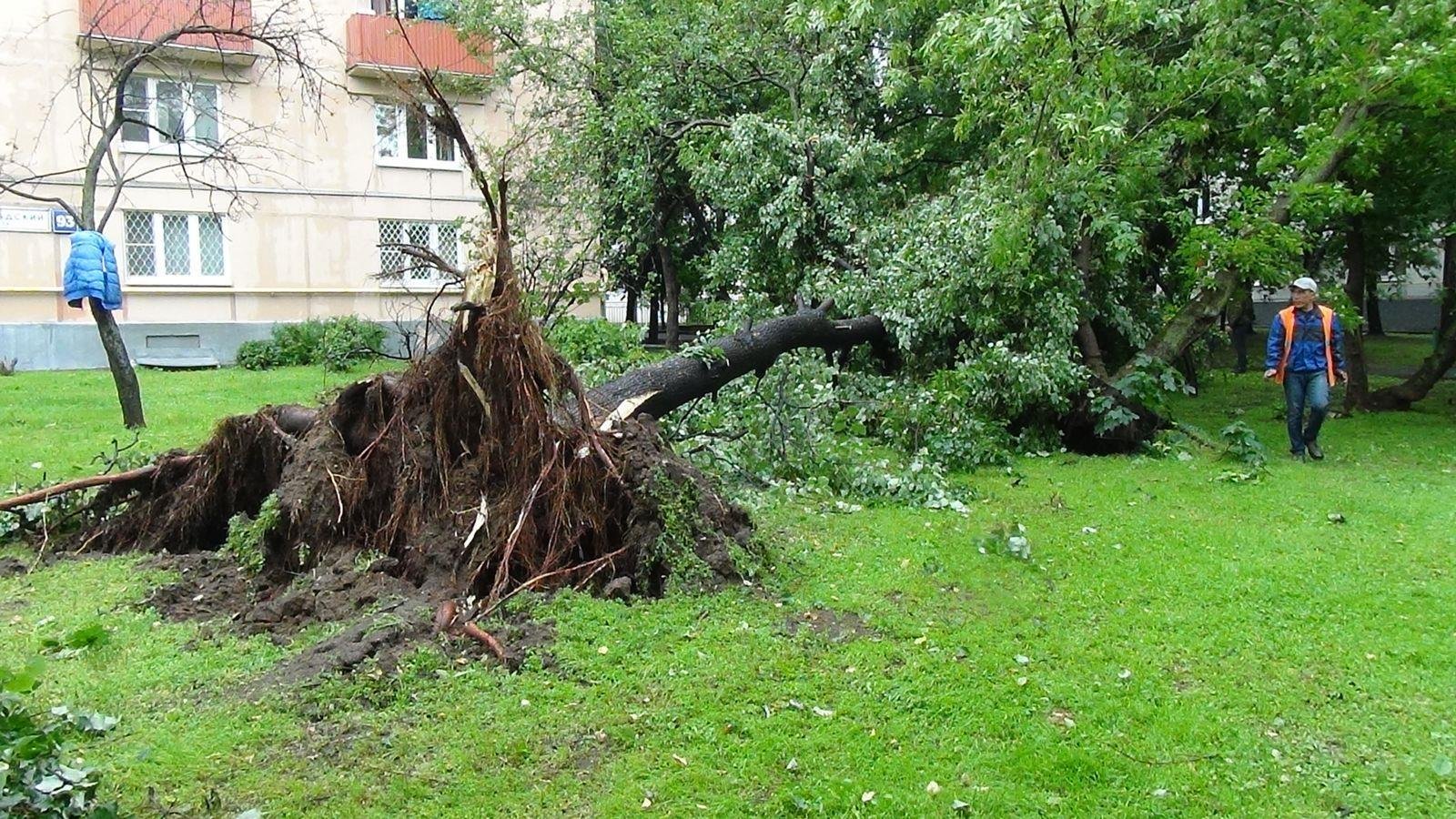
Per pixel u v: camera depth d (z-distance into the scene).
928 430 8.95
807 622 4.75
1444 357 12.86
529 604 4.68
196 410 11.44
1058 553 5.96
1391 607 5.07
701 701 3.87
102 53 16.44
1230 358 19.64
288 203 20.14
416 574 5.04
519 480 5.23
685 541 5.14
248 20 17.28
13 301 17.84
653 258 17.98
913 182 14.97
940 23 10.26
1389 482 8.20
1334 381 9.37
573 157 14.16
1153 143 10.46
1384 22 10.35
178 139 12.06
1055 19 9.12
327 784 3.25
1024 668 4.28
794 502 7.13
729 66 14.68
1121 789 3.34
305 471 5.44
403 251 5.93
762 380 8.47
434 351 5.62
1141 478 8.41
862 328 10.50
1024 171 9.62
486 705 3.78
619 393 7.21
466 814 3.12
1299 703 3.99
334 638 4.27
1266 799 3.29
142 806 3.09
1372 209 12.66
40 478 7.55
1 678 2.82
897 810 3.18
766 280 12.72
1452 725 3.80
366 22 19.30
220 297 19.72
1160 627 4.78
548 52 15.38
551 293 12.27
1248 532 6.51
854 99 14.48
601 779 3.33
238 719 3.65
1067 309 9.83
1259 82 10.18
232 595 5.04
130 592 5.05
